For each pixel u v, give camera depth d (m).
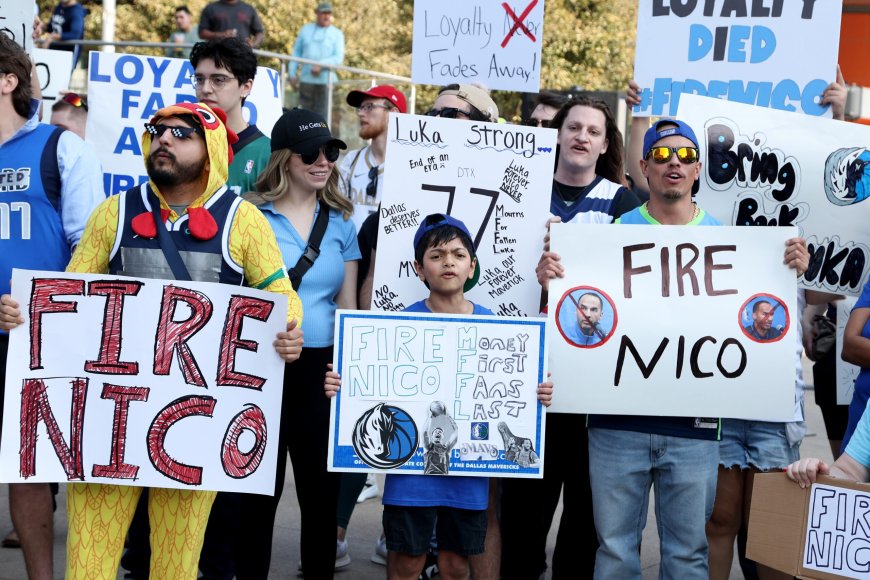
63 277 4.00
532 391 4.56
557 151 5.43
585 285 4.68
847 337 4.66
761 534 3.88
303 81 12.51
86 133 6.79
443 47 6.48
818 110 5.72
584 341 4.66
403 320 4.51
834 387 5.61
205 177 4.09
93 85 6.76
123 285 4.01
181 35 15.90
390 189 4.99
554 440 5.11
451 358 4.52
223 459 4.07
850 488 3.74
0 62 4.61
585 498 5.09
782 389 4.63
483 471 4.52
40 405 4.00
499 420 4.54
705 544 4.66
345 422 4.49
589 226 4.69
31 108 4.75
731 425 4.94
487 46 6.43
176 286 4.02
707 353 4.64
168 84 6.75
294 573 5.68
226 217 4.11
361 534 6.48
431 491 4.50
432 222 4.74
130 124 6.77
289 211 5.02
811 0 5.68
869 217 5.29
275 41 23.31
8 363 3.99
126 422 4.02
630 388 4.64
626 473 4.65
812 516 3.80
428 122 4.99
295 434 4.90
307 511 4.91
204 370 4.05
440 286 4.60
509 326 4.54
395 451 4.50
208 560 5.25
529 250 5.02
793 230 4.65
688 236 4.68
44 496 4.62
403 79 13.68
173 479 4.03
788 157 5.29
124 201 4.11
